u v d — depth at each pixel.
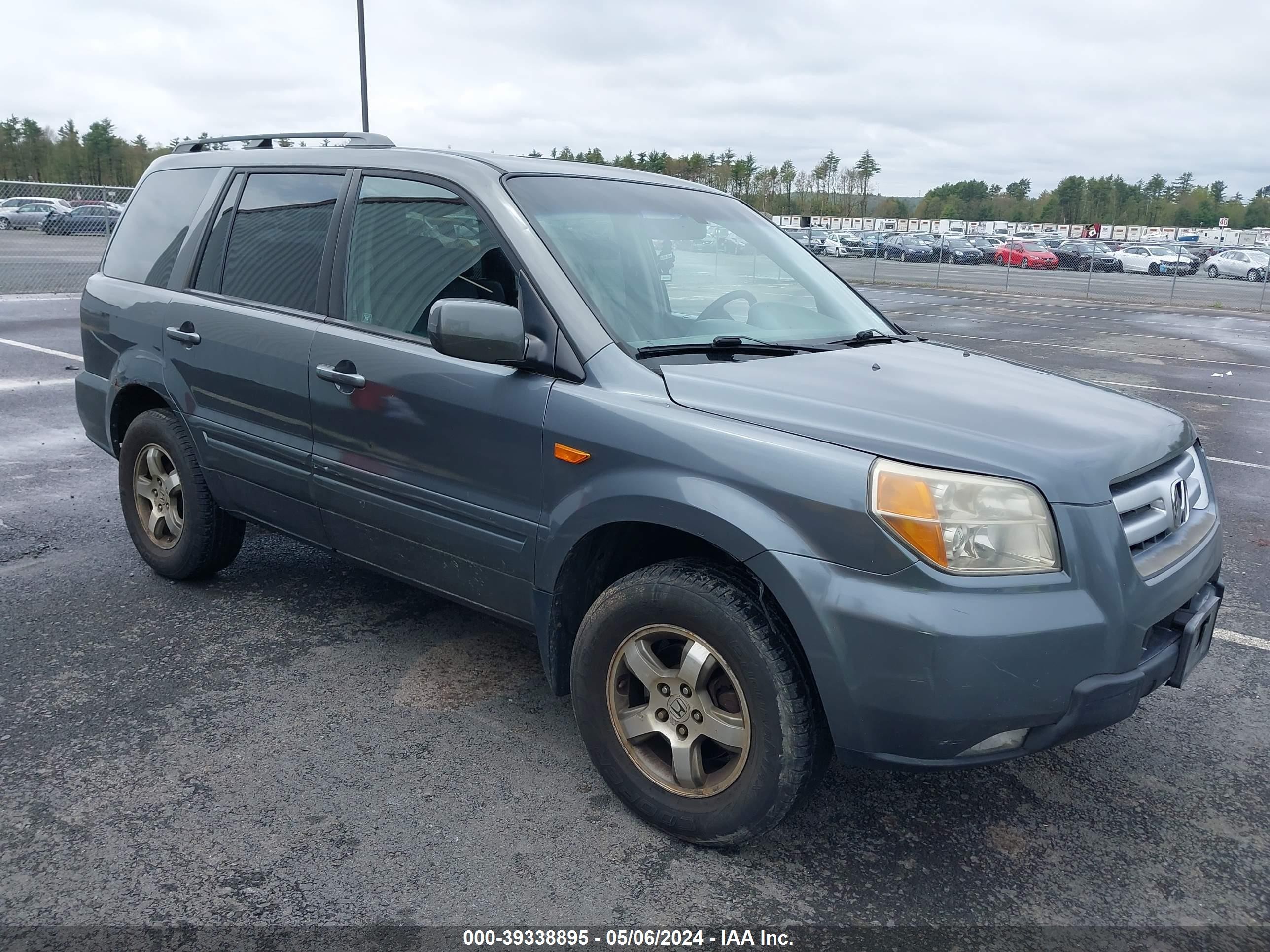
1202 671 3.91
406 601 4.33
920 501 2.26
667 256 3.36
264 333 3.63
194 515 4.13
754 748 2.47
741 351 3.04
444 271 3.17
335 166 3.64
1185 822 2.88
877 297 26.23
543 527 2.83
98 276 4.61
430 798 2.86
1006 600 2.24
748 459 2.44
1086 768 3.16
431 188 3.30
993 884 2.57
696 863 2.62
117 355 4.38
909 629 2.22
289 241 3.72
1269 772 3.17
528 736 3.23
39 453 6.72
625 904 2.45
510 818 2.78
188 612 4.12
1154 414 2.97
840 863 2.64
